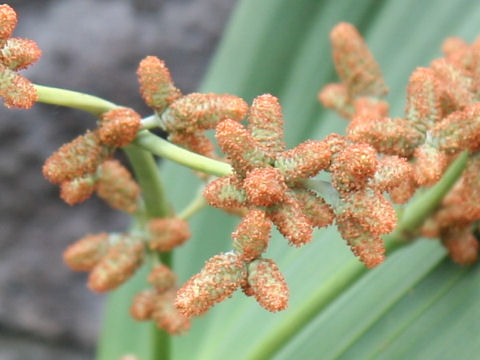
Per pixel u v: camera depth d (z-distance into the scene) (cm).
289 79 31
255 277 20
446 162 22
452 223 24
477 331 25
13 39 20
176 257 31
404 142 22
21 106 19
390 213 20
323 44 31
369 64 26
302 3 31
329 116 30
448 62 23
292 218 20
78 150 21
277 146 20
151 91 21
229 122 20
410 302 26
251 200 20
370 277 27
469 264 25
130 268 24
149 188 24
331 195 20
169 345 26
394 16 30
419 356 25
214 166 20
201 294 20
